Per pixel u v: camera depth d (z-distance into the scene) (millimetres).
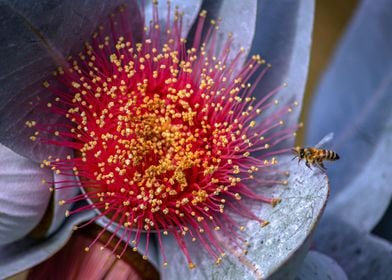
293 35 307
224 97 300
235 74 302
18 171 283
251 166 294
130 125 294
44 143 289
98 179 291
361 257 324
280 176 291
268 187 292
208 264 287
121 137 293
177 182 294
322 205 264
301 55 306
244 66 306
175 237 294
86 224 290
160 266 296
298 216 273
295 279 290
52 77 288
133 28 298
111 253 295
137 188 291
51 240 295
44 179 288
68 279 294
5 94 280
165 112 299
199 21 304
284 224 276
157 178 293
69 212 289
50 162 287
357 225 330
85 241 297
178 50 302
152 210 288
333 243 329
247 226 288
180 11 303
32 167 286
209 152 297
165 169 291
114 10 290
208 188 295
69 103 294
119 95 297
